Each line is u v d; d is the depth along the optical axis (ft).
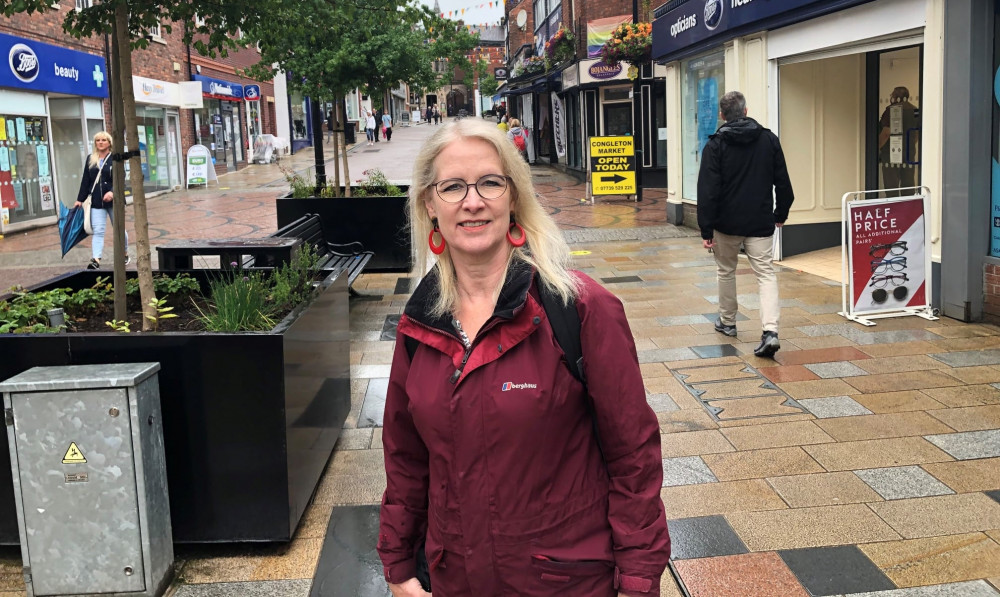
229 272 16.26
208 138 86.07
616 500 5.86
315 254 17.35
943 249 22.26
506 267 6.08
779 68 31.09
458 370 5.81
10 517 11.02
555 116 85.05
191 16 14.92
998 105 20.72
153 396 10.25
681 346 20.76
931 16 21.94
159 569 10.24
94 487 9.78
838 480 13.00
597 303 5.83
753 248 19.63
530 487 5.70
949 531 11.32
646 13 65.57
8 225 46.85
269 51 17.13
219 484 11.05
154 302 13.70
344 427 15.94
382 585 10.45
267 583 10.55
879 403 16.19
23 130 48.91
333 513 12.38
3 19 47.16
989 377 17.35
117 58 13.96
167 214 54.24
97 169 32.73
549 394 5.66
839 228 32.63
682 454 14.24
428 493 6.55
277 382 10.89
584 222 46.26
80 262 36.52
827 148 32.01
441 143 6.11
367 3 18.72
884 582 10.18
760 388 17.39
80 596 9.98
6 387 9.52
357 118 174.60
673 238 39.11
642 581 5.62
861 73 31.60
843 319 22.67
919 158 30.19
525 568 5.75
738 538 11.36
